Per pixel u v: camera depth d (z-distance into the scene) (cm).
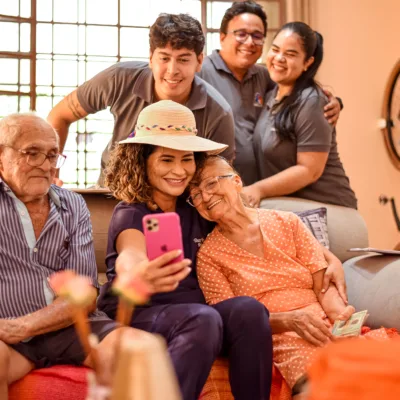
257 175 337
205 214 240
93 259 234
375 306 251
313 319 218
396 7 505
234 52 351
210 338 196
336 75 497
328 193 322
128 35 486
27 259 219
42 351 211
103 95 315
